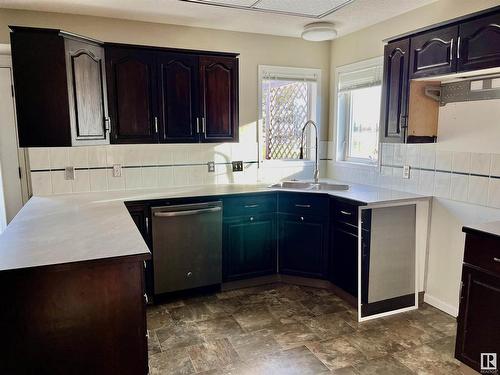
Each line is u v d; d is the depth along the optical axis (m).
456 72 2.44
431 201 3.06
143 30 3.37
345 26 3.56
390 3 2.94
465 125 2.75
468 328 2.17
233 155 3.88
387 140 3.07
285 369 2.28
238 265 3.43
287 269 3.56
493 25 2.20
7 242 1.91
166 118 3.25
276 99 4.09
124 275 1.75
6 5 2.89
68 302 1.68
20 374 1.66
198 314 2.99
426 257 3.13
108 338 1.76
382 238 2.94
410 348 2.50
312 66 4.11
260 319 2.90
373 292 2.96
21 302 1.62
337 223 3.24
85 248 1.82
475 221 2.73
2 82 3.39
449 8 2.81
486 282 2.06
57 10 3.03
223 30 3.67
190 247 3.19
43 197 3.12
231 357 2.40
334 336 2.65
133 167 3.48
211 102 3.40
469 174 2.75
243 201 3.37
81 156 3.29
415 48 2.75
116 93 3.05
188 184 3.72
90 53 2.84
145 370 1.83
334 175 4.24
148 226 3.05
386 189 3.44
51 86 2.62
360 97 3.91
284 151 4.21
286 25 3.53
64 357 1.71
